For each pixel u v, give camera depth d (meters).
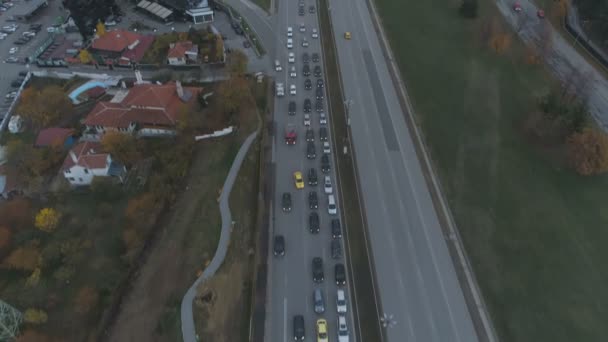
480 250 84.94
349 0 175.38
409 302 77.12
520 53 140.62
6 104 130.50
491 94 124.88
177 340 71.62
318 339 71.62
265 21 163.00
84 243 86.06
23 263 80.62
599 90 124.50
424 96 124.88
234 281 80.06
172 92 118.75
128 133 110.50
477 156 105.44
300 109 121.69
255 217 91.81
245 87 118.31
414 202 94.81
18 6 179.00
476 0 159.62
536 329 72.88
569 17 157.25
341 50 145.25
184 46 143.00
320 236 88.44
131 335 72.94
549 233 87.88
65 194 98.50
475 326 73.69
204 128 113.38
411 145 109.06
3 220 88.69
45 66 144.38
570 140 101.00
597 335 72.00
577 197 95.06
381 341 71.94
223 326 73.56
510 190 96.75
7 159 101.50
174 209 93.50
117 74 139.12
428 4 171.12
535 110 115.31
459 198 95.25
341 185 99.25
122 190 98.44
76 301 77.06
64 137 110.06
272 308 76.69
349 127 114.69
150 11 168.00
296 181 98.81
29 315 73.44
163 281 80.06
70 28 161.38
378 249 85.75
